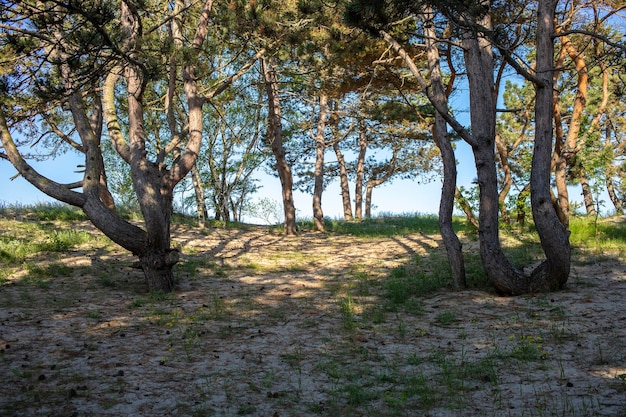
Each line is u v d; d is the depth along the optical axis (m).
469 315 9.30
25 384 6.17
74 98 11.91
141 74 11.70
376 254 17.23
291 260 16.69
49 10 9.42
